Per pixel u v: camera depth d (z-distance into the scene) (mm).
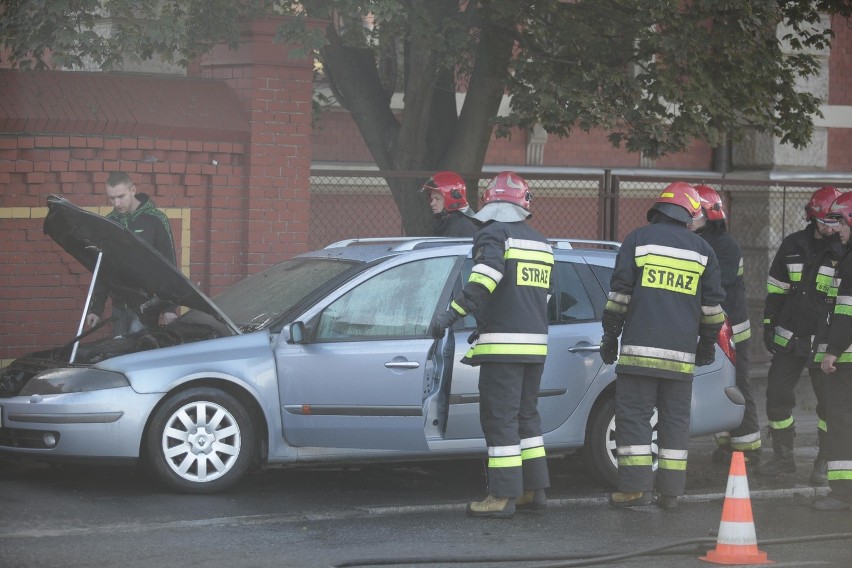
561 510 13117
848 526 12617
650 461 13219
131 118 17641
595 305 14328
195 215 18375
